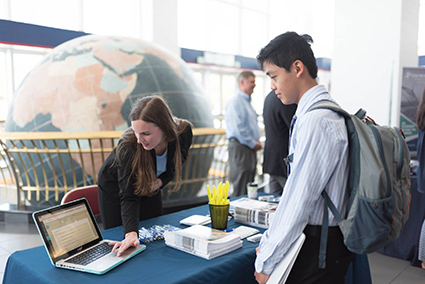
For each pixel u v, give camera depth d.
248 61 9.16
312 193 0.91
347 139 0.93
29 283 1.06
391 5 3.97
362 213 0.88
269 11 10.57
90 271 1.04
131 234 1.27
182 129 1.60
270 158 2.68
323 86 1.04
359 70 4.27
